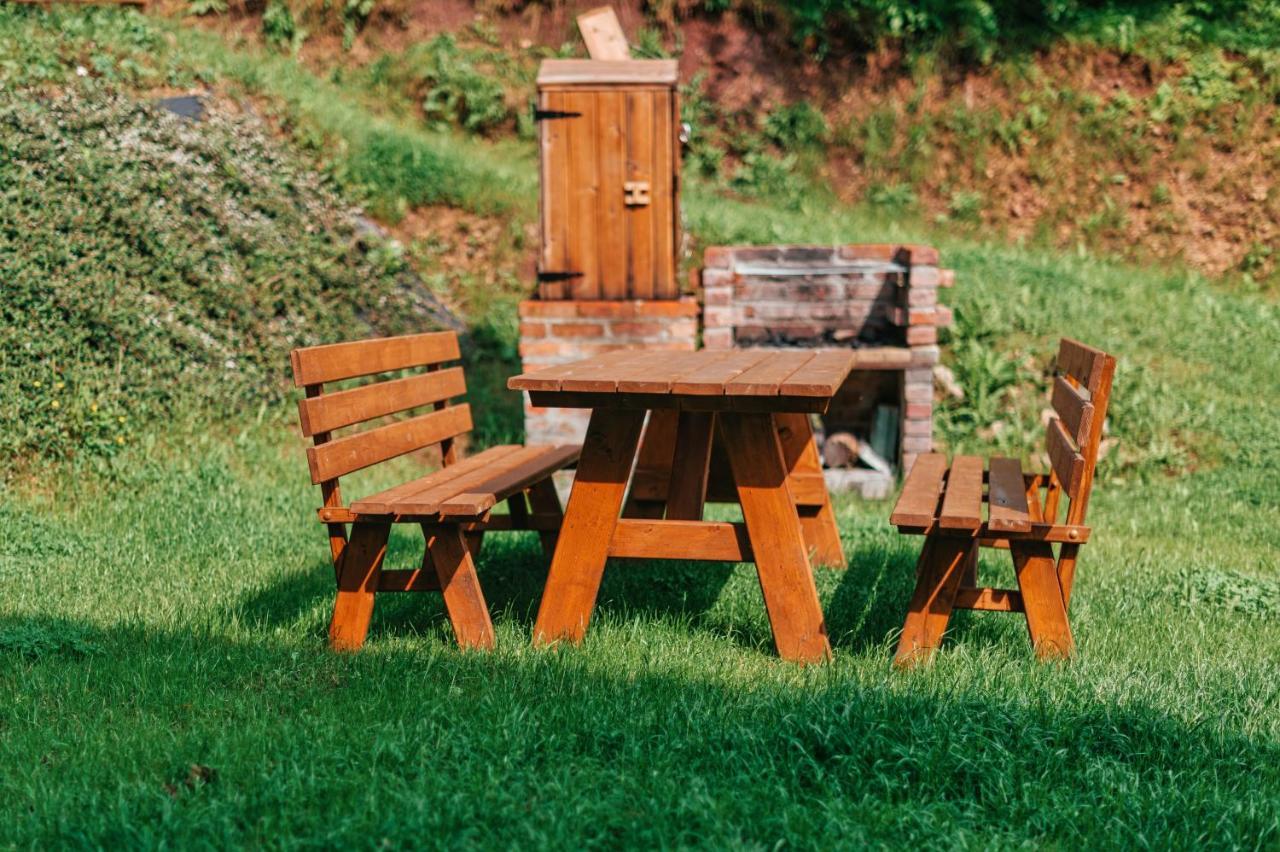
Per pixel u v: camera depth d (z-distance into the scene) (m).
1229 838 2.65
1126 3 14.22
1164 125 12.98
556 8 13.98
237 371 7.75
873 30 13.75
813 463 5.39
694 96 13.49
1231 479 7.54
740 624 4.39
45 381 6.62
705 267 7.69
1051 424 4.75
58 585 4.71
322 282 8.83
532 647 3.96
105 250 7.54
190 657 3.77
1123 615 4.58
